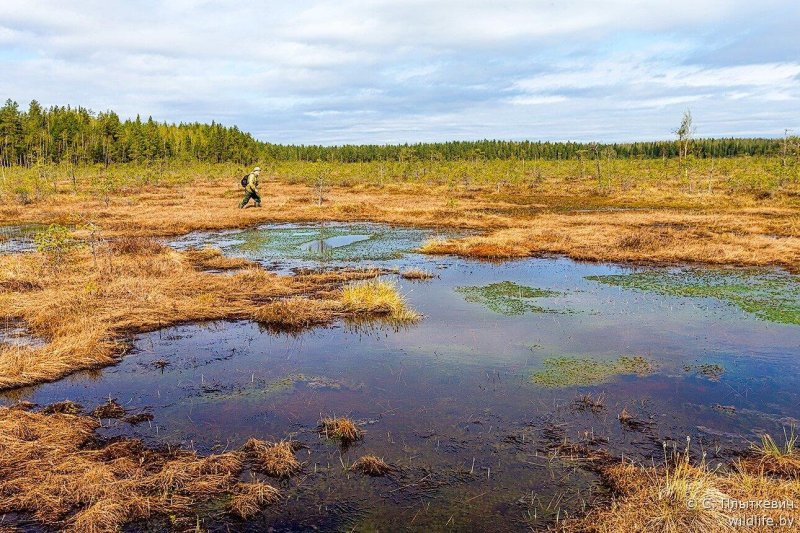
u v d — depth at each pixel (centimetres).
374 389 784
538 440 636
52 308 1105
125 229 2422
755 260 1691
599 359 898
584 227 2442
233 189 4644
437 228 2564
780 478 540
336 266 1694
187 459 586
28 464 563
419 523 490
